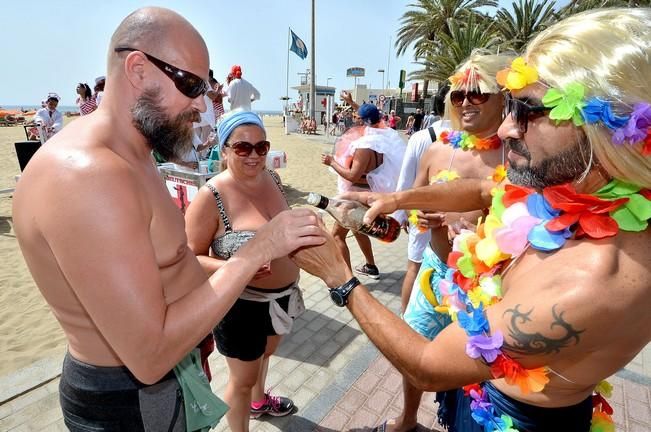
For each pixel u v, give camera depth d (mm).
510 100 1079
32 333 3434
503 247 1105
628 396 2707
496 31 24031
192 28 1184
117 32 1131
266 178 2229
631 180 901
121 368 1200
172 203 1289
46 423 2383
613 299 858
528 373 958
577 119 898
